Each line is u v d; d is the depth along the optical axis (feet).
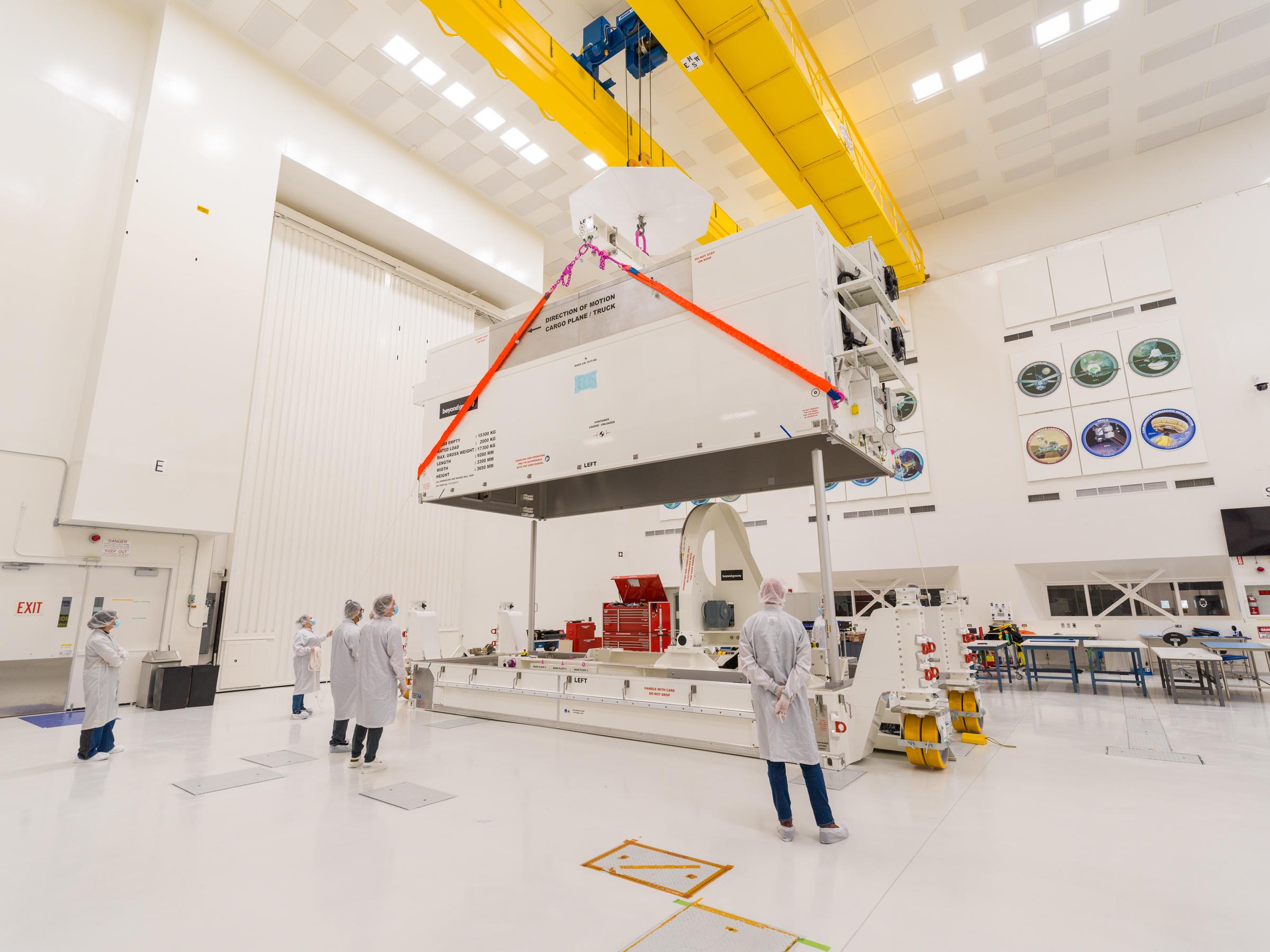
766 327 18.15
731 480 26.86
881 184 40.73
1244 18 32.73
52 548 28.66
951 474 44.78
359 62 37.60
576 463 22.04
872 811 13.71
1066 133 40.50
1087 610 41.09
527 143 43.47
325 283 42.73
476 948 8.14
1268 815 13.30
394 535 44.83
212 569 36.19
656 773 16.89
